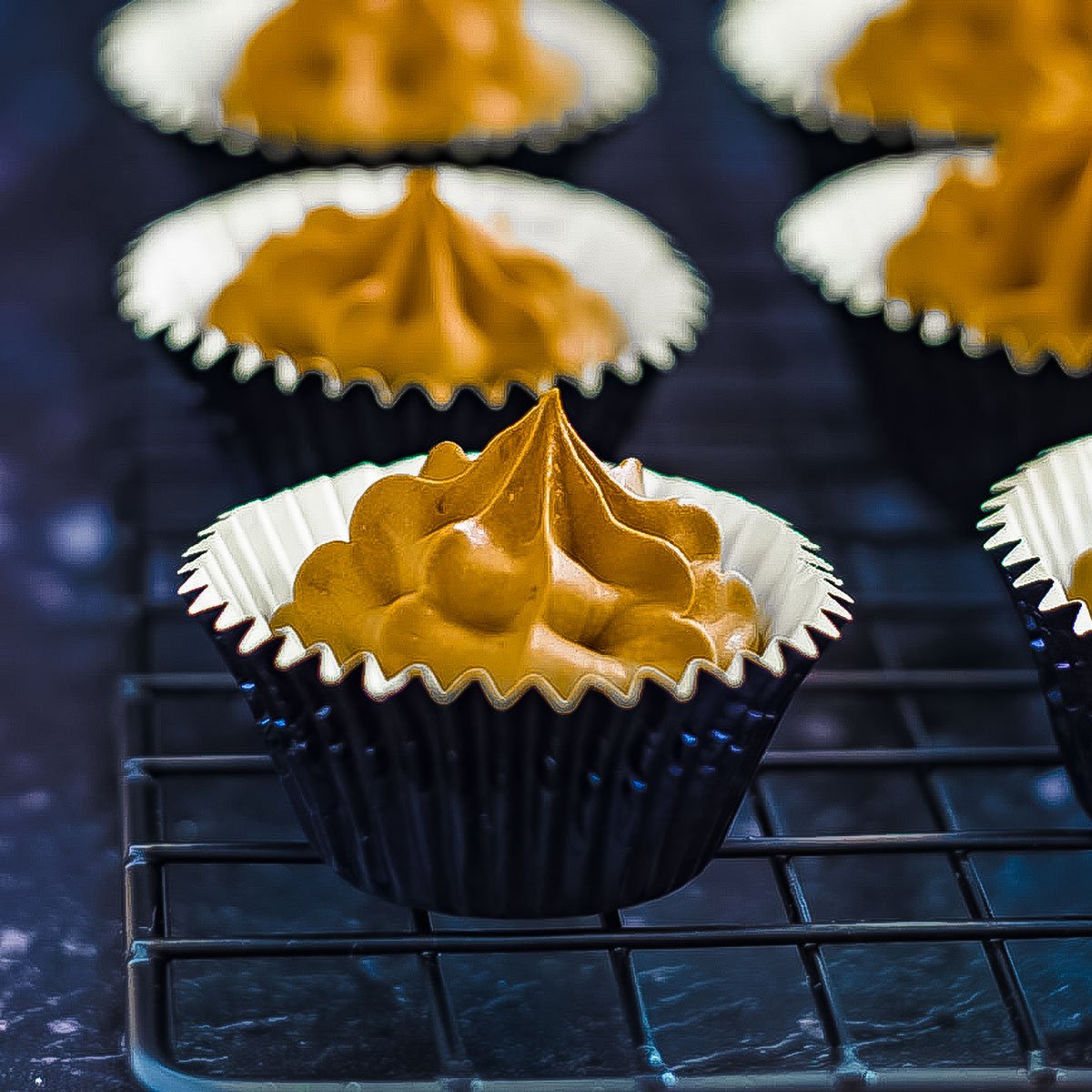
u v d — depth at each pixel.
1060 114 0.59
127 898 0.43
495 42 0.59
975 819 0.47
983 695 0.50
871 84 0.60
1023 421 0.52
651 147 0.69
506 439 0.43
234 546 0.44
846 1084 0.41
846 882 0.46
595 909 0.43
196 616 0.43
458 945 0.42
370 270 0.51
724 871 0.46
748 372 0.58
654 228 0.54
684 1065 0.42
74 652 0.49
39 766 0.47
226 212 0.54
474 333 0.50
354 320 0.50
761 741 0.43
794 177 0.66
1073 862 0.46
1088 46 0.60
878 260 0.54
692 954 0.44
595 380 0.51
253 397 0.50
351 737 0.42
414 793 0.42
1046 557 0.45
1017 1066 0.41
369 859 0.43
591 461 0.43
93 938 0.44
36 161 0.65
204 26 0.61
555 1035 0.43
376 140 0.58
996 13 0.60
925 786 0.46
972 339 0.52
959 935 0.43
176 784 0.47
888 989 0.44
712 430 0.56
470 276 0.51
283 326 0.50
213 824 0.46
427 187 0.51
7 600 0.51
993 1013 0.43
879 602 0.51
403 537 0.43
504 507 0.43
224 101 0.59
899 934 0.43
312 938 0.42
